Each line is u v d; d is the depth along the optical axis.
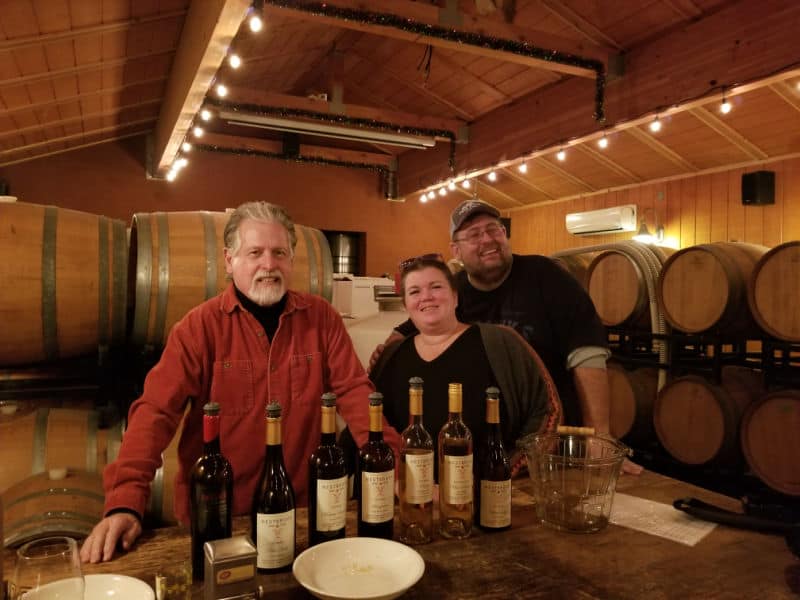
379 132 6.90
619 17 4.61
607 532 1.27
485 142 7.04
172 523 2.06
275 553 1.08
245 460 1.60
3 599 0.75
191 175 8.12
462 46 4.37
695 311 3.91
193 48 3.88
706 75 4.29
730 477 3.77
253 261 1.57
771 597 1.01
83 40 3.93
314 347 1.71
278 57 6.65
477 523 1.32
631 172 6.89
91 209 7.47
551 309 2.18
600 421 2.06
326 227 9.10
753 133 5.38
